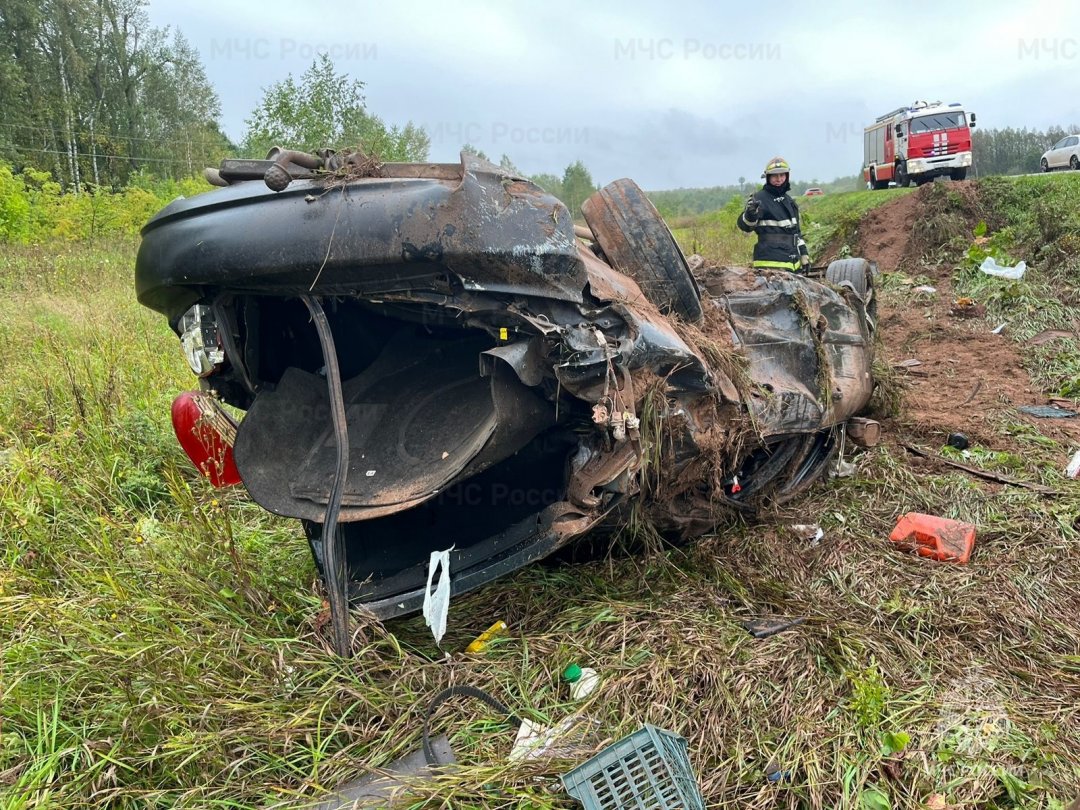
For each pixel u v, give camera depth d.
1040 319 9.20
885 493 4.57
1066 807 2.17
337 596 2.71
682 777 2.26
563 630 3.05
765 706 2.70
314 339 3.55
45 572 3.35
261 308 3.24
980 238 12.35
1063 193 12.48
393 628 3.13
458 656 2.92
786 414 3.84
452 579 2.90
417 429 3.15
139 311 8.43
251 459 3.18
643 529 3.43
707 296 4.03
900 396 6.13
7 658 2.68
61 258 11.86
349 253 2.50
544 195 2.69
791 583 3.55
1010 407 6.51
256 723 2.46
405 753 2.45
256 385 3.36
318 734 2.45
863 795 2.34
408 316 3.29
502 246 2.49
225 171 2.87
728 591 3.41
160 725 2.42
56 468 4.22
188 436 3.08
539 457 3.27
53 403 5.16
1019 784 2.35
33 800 2.15
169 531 3.64
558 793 2.26
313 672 2.70
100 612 2.96
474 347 3.44
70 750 2.30
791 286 4.34
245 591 3.11
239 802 2.26
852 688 2.79
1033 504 4.28
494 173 2.61
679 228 20.47
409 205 2.48
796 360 4.12
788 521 4.16
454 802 2.20
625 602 3.22
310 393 3.42
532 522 2.90
